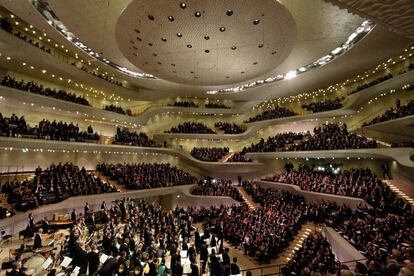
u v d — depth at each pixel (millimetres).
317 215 16453
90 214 15250
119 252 9180
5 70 19766
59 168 18797
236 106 34531
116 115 25688
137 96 28953
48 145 18109
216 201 23703
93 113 23344
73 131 20938
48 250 9930
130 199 20453
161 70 17438
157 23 12008
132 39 13578
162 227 13320
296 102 32062
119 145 23812
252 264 11977
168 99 33500
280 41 13750
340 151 21078
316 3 13547
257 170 29156
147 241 11352
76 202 17031
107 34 16828
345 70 22906
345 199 17047
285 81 26188
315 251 10875
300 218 16359
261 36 13117
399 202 13969
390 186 16672
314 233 14922
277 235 13703
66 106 20938
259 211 18375
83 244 10359
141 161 27719
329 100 28234
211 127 34531
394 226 11195
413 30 4031
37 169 17453
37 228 13117
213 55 14906
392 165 18547
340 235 12242
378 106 23641
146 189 21859
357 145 20328
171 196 25531
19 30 19094
